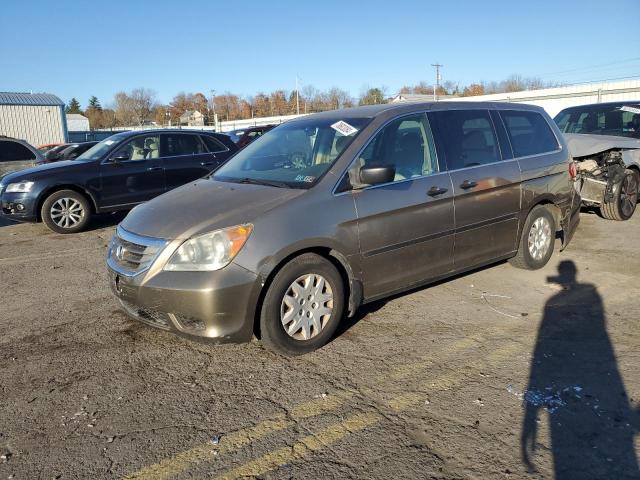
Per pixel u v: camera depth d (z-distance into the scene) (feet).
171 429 10.07
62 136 118.32
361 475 8.66
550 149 18.92
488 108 17.48
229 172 15.94
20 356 13.26
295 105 292.40
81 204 29.14
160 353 13.30
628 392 10.99
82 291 18.39
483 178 16.14
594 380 11.51
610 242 23.29
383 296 14.35
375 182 13.06
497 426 9.91
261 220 12.05
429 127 15.60
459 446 9.35
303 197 12.78
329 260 13.26
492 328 14.40
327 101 278.46
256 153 16.43
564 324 14.57
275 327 12.28
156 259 11.97
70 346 13.80
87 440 9.78
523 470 8.70
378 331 14.30
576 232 25.39
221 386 11.63
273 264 11.94
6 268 21.67
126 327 14.99
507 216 17.10
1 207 28.91
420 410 10.51
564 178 18.99
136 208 14.38
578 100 111.55
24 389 11.65
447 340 13.71
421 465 8.87
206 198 13.46
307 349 12.91
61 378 12.10
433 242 14.99
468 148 16.29
